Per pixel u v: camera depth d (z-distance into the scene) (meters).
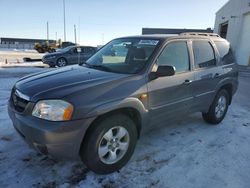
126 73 3.47
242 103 7.24
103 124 2.99
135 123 3.49
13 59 22.17
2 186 2.88
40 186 2.92
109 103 2.96
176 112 3.99
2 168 3.23
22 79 3.64
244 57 20.62
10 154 3.58
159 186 3.01
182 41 4.14
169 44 3.88
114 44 4.40
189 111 4.32
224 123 5.26
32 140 2.83
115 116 3.12
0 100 6.29
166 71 3.40
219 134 4.63
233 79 5.28
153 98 3.51
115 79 3.21
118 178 3.14
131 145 3.38
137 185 3.01
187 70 4.13
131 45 4.02
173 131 4.68
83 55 16.97
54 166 3.33
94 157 3.00
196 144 4.16
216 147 4.08
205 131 4.75
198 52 4.43
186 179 3.16
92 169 3.08
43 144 2.74
